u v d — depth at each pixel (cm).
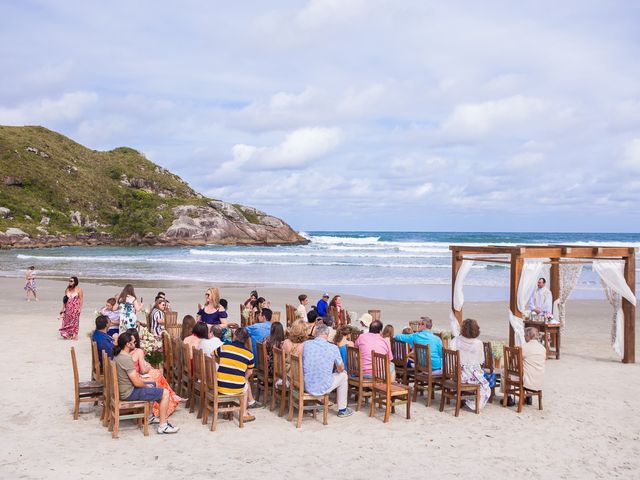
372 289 3067
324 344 830
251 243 9300
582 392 1027
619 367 1243
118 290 2856
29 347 1362
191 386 869
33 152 10294
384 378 855
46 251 7100
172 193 11944
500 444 745
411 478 626
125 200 10512
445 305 2362
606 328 1809
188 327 999
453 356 882
